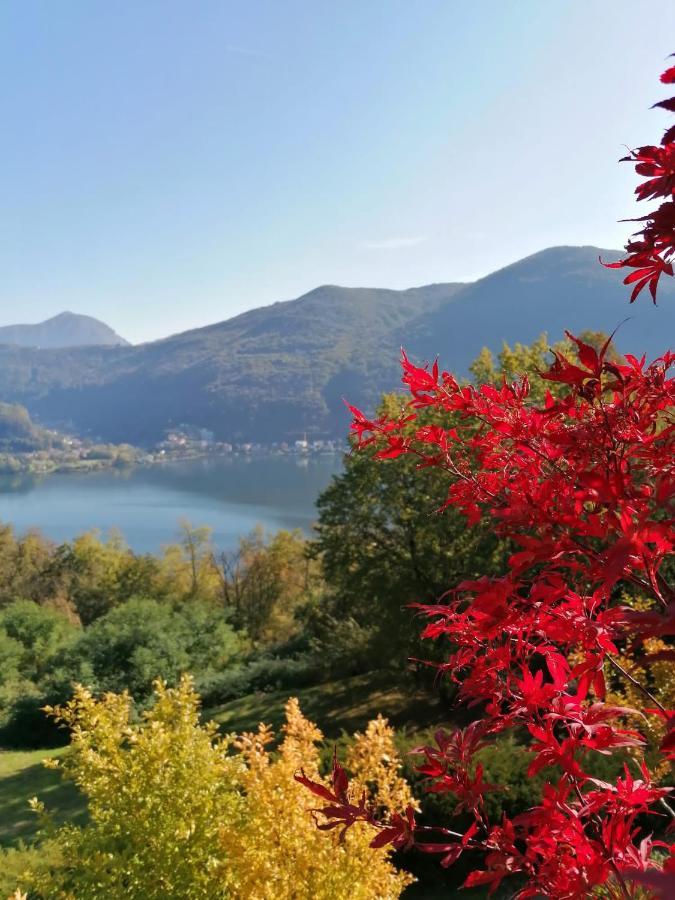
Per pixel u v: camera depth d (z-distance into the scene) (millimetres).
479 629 1263
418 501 14156
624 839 1425
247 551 36594
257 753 4988
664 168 1117
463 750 1633
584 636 1178
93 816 4777
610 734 1375
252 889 4062
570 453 1320
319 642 20812
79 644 22312
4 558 43906
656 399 1429
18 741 19281
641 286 1276
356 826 4227
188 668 22594
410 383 1748
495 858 1557
